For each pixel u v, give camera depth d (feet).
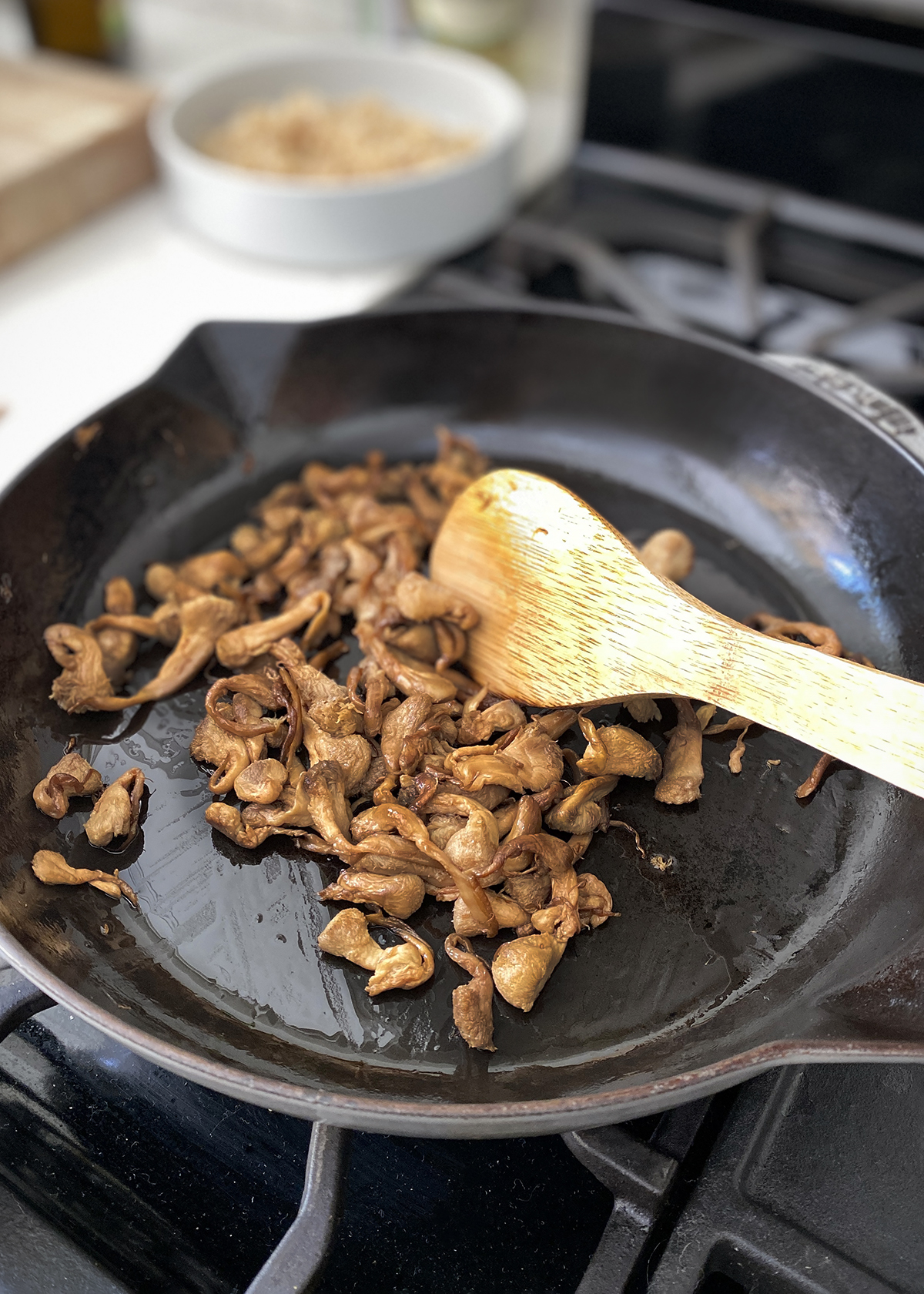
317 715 0.81
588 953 0.72
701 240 1.48
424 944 0.70
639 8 1.42
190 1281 0.62
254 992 0.69
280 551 1.00
